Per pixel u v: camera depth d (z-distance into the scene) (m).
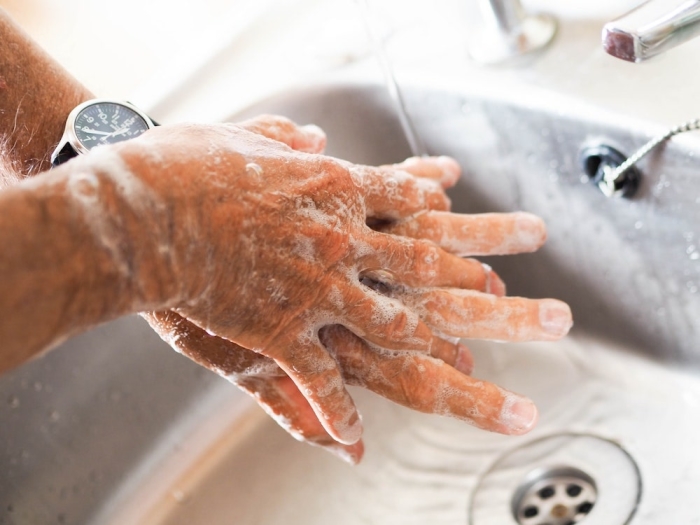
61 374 0.63
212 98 0.69
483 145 0.60
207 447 0.67
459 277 0.48
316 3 0.75
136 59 0.89
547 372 0.62
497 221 0.50
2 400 0.61
